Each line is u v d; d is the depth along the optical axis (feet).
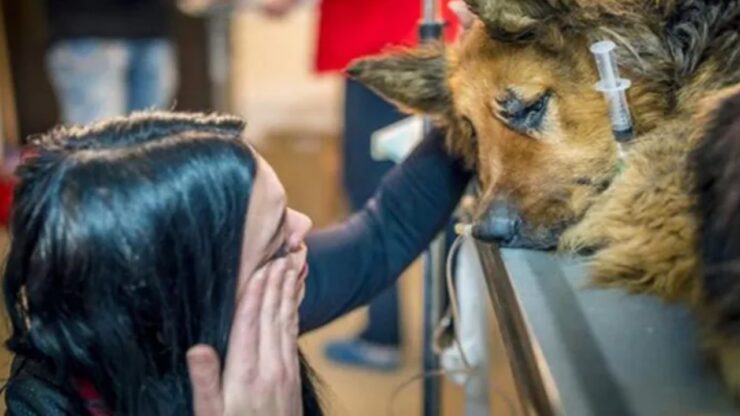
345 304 4.39
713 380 2.48
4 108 13.57
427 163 4.49
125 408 3.25
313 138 17.26
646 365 2.56
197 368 3.17
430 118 4.52
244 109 18.15
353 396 9.60
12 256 3.23
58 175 3.11
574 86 3.75
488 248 3.66
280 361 3.32
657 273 2.99
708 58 3.57
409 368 10.05
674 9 3.62
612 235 3.31
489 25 3.76
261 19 17.97
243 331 3.27
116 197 3.06
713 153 2.70
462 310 5.10
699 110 3.11
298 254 3.52
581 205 3.63
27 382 3.37
